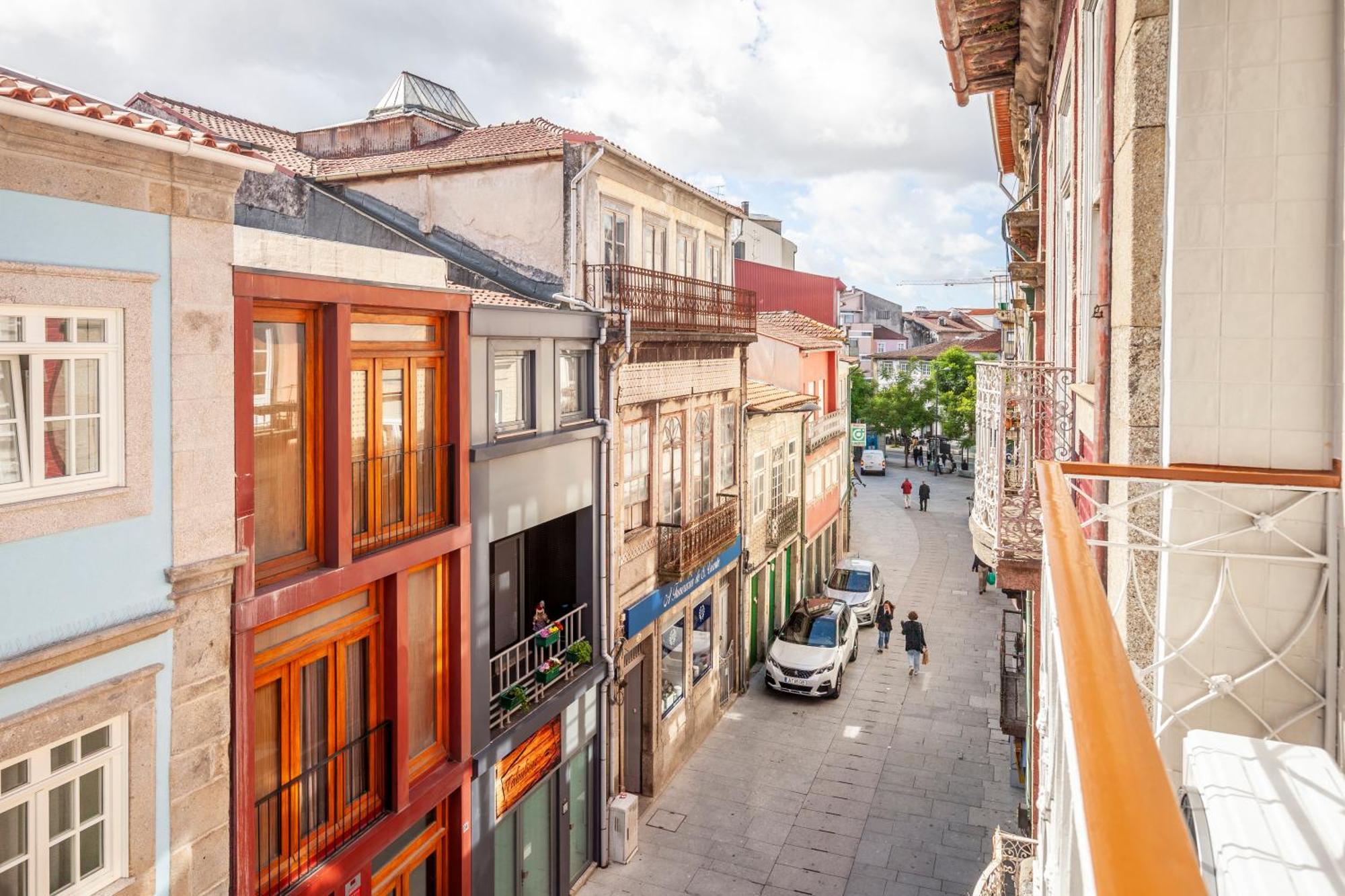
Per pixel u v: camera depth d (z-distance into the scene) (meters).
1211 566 4.57
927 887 13.38
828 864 14.00
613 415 13.91
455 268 14.67
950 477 58.19
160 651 6.83
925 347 82.50
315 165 16.41
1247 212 4.55
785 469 25.19
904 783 16.62
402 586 9.48
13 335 5.88
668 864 13.98
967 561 34.59
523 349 12.02
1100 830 1.10
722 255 19.97
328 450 8.55
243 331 7.52
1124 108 5.23
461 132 16.62
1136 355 5.01
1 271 5.70
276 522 8.21
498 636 13.06
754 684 21.77
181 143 6.52
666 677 16.75
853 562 28.31
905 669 22.72
